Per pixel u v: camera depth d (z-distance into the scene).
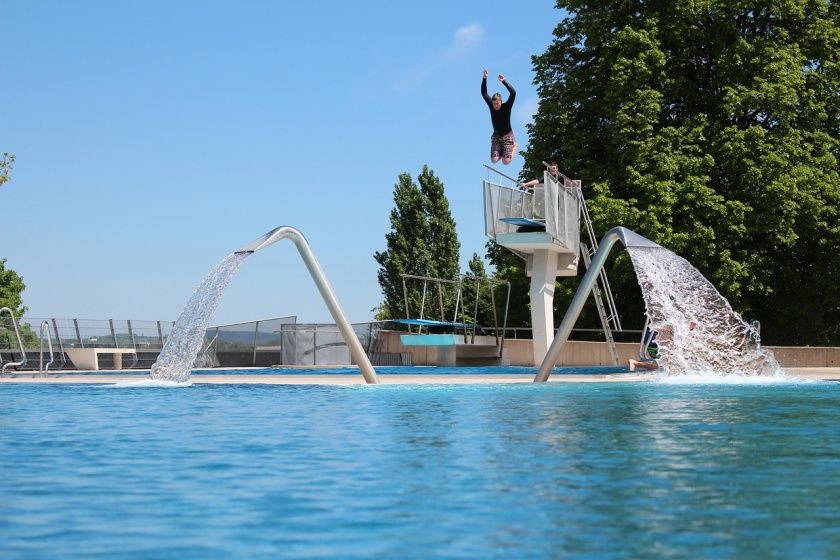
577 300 13.66
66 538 3.85
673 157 26.55
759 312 30.22
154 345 28.05
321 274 13.27
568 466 5.51
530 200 22.06
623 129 26.97
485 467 5.50
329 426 7.81
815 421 7.96
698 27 28.58
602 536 3.79
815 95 28.61
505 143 21.62
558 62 30.59
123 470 5.54
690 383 13.64
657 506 4.35
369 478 5.17
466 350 27.44
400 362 28.72
